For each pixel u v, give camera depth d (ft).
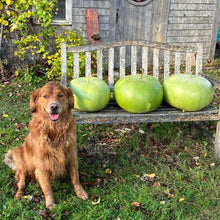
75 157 5.51
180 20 15.25
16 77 12.32
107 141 7.84
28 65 12.71
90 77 6.43
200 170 6.44
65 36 13.80
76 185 5.59
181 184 5.97
